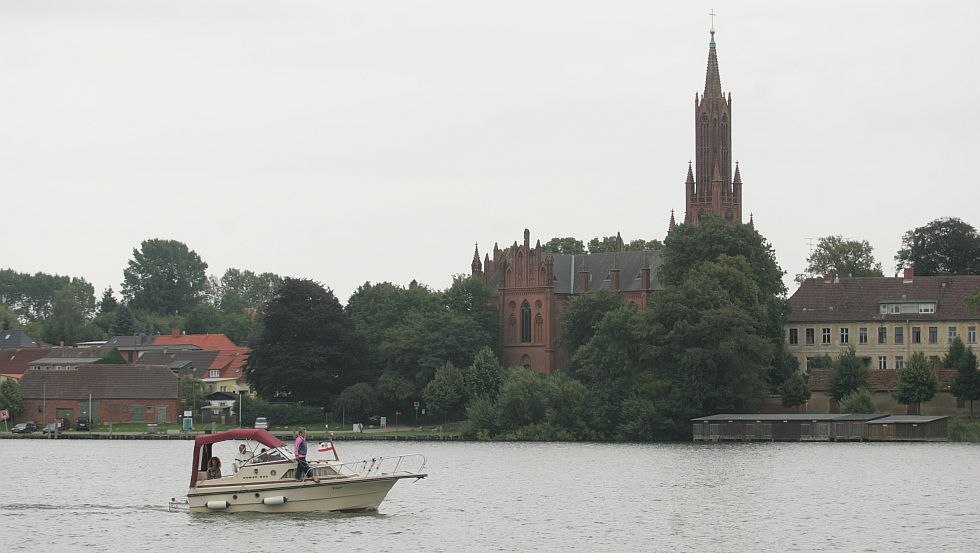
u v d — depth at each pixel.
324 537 91.44
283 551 86.69
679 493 118.25
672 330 197.38
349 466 149.25
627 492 119.50
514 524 98.50
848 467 143.00
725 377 197.75
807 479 129.62
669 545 89.06
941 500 111.38
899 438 190.62
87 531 95.75
